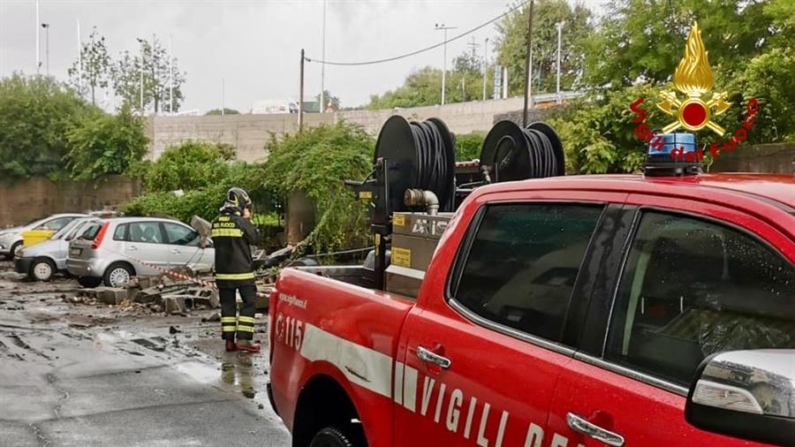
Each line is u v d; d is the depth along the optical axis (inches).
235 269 352.8
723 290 80.4
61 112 1392.7
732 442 69.4
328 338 143.1
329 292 148.9
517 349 99.4
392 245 154.5
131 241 603.5
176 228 628.7
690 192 87.6
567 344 94.2
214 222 355.9
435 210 199.6
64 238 718.5
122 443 218.2
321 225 660.1
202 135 1788.9
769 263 76.3
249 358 341.4
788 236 75.2
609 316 90.4
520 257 108.0
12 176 1366.9
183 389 283.0
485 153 253.6
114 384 290.2
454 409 106.6
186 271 602.5
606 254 94.0
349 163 688.4
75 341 384.8
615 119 536.7
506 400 97.2
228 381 296.2
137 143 1385.3
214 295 496.7
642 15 607.5
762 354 63.7
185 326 430.9
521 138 235.1
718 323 79.7
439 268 121.6
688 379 79.5
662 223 89.3
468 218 121.1
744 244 79.4
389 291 152.9
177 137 1791.3
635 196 94.0
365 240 668.7
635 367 85.1
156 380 297.0
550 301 99.6
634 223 92.4
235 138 1779.0
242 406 259.6
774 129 485.1
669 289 85.7
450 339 111.1
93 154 1362.0
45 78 1448.1
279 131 1756.9
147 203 927.0
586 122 542.9
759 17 555.8
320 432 148.2
